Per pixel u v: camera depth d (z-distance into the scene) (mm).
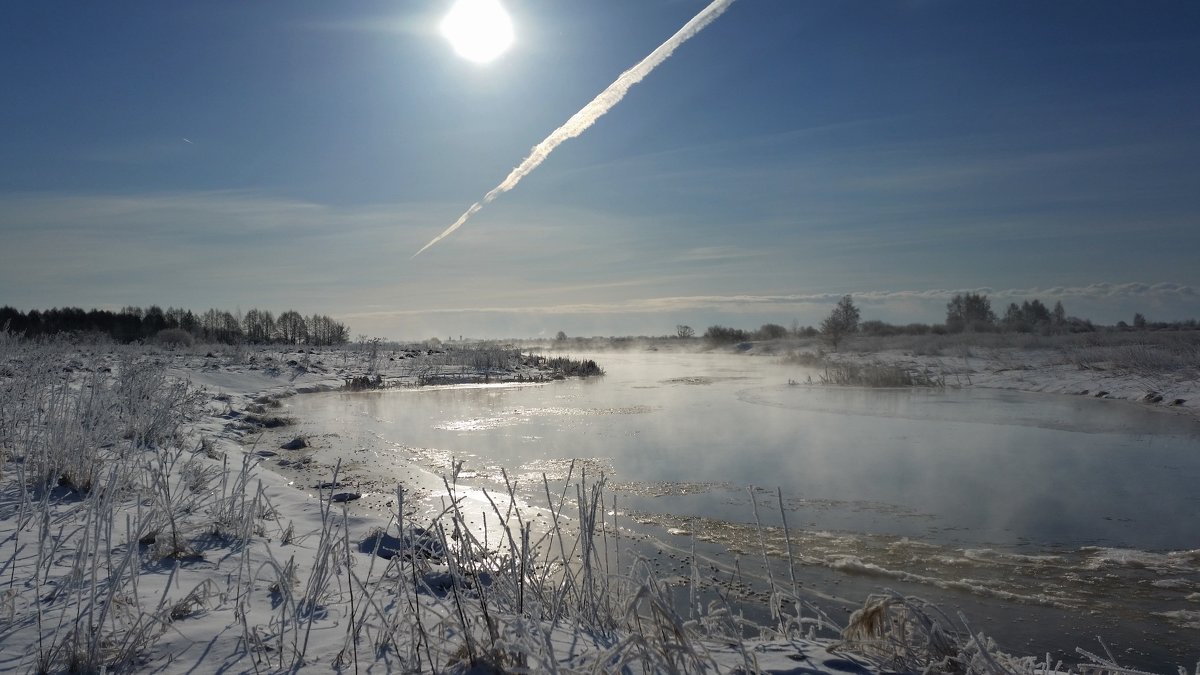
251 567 4973
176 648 3430
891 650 3338
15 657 3221
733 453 12258
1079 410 16969
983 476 10297
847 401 20094
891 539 7449
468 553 3764
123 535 5465
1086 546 7195
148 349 29406
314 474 10570
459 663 3066
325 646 3514
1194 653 4840
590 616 3818
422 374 30328
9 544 5020
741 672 3064
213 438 12531
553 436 14336
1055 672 3422
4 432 8414
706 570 6469
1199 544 7211
